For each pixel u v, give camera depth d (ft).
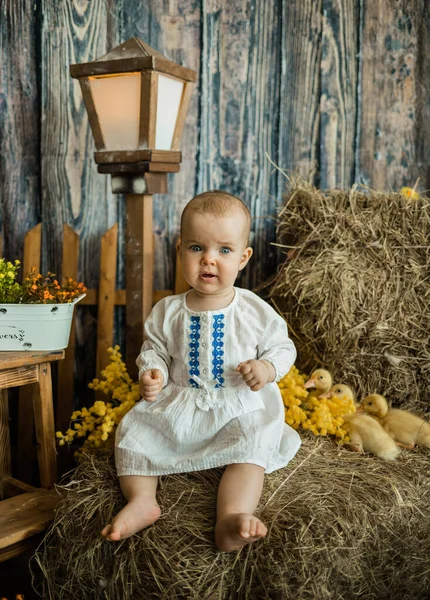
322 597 5.37
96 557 5.66
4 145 8.80
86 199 9.06
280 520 5.54
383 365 7.91
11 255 9.00
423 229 7.91
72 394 8.95
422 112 9.36
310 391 8.00
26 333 6.85
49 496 7.04
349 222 7.98
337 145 9.34
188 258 6.38
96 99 7.58
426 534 6.24
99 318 8.80
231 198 6.38
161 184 7.91
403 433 7.29
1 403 7.85
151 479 6.07
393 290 7.82
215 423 6.26
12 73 8.68
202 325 6.59
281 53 9.09
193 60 8.98
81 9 8.67
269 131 9.24
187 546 5.33
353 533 5.61
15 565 7.43
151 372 6.35
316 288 7.77
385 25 9.13
